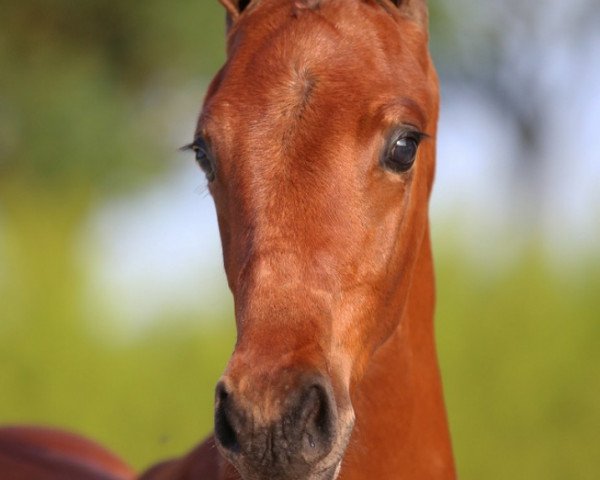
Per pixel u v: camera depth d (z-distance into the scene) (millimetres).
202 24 20891
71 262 15383
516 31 24516
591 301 12781
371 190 4660
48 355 14141
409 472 5145
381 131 4652
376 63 4809
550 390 12438
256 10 5168
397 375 5086
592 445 12234
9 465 7000
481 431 12422
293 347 4305
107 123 20500
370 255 4660
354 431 5059
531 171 24844
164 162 21547
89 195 18516
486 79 24281
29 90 20438
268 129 4629
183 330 14000
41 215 15984
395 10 5195
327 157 4574
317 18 4941
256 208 4539
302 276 4465
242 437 4199
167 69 21562
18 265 15047
